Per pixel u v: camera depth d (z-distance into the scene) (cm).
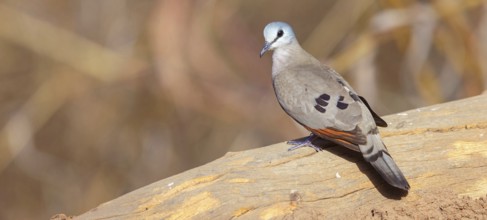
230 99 1617
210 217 838
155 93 1675
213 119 1677
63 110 1703
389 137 927
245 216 839
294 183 869
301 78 972
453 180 887
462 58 1614
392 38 1672
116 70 1672
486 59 1605
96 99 1700
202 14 1598
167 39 1591
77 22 1708
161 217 848
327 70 1005
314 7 1786
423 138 922
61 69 1695
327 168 888
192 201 851
